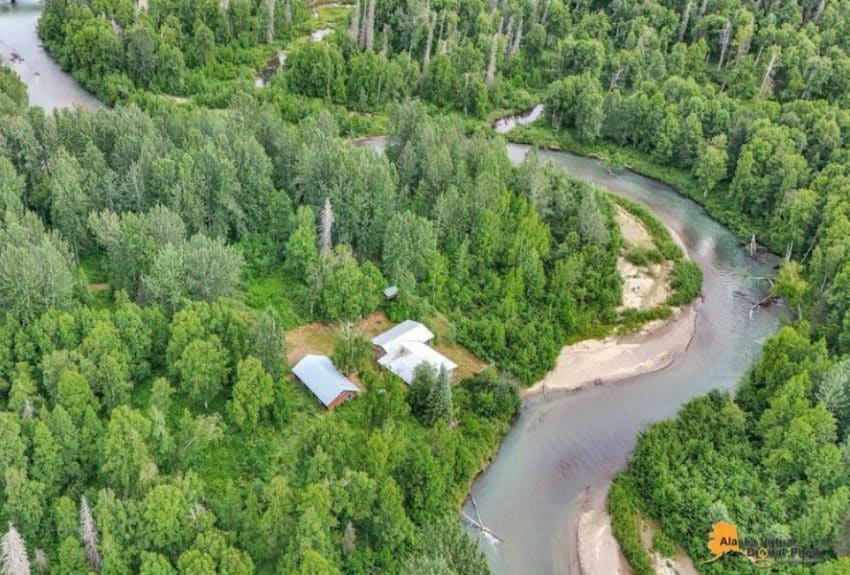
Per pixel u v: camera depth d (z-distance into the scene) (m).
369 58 169.25
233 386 82.50
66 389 73.56
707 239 137.88
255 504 68.12
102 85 159.75
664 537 81.25
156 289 88.69
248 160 109.94
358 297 100.75
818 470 81.88
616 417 99.06
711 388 105.44
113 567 62.41
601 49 177.38
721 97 157.25
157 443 73.31
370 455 75.00
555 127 170.38
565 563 80.69
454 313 106.00
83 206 101.81
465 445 88.50
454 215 113.81
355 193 109.12
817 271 113.19
